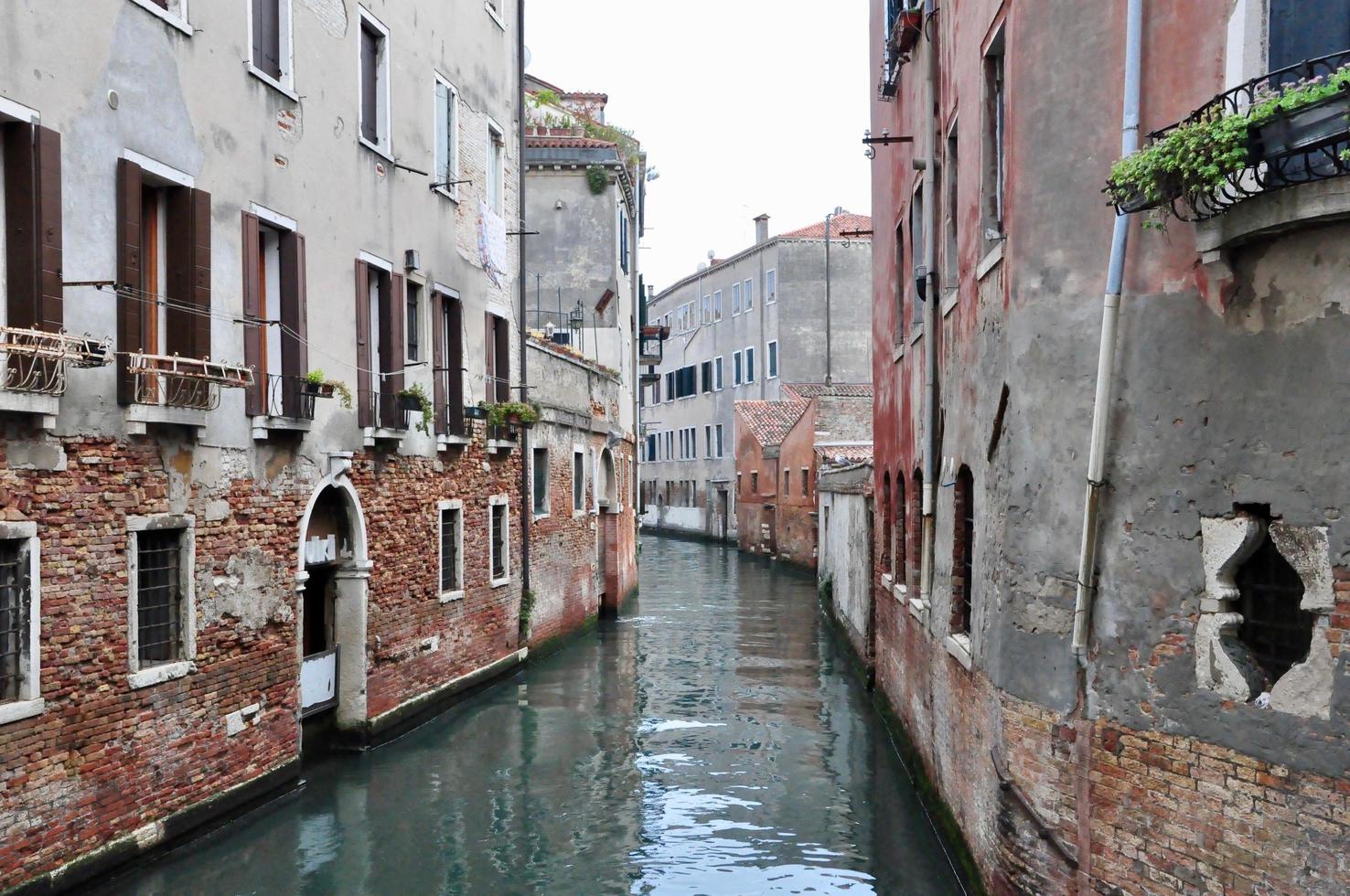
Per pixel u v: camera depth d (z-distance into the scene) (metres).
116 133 8.25
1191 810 5.57
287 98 10.62
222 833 9.27
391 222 12.83
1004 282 7.08
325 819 9.78
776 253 47.25
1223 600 5.51
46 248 7.46
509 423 15.56
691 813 10.05
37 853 7.38
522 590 17.02
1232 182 5.00
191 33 9.12
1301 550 5.15
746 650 19.30
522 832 9.51
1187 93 5.70
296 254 10.70
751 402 44.31
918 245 11.90
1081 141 6.26
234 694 9.62
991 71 8.02
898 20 11.46
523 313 17.38
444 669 14.10
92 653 7.90
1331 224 5.00
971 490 8.78
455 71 14.87
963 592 8.88
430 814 9.98
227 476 9.50
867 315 47.00
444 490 14.12
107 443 8.05
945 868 8.57
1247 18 5.33
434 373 13.89
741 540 44.34
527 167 26.69
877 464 14.99
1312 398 5.14
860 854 8.95
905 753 11.44
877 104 15.33
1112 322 5.91
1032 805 6.45
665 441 60.16
